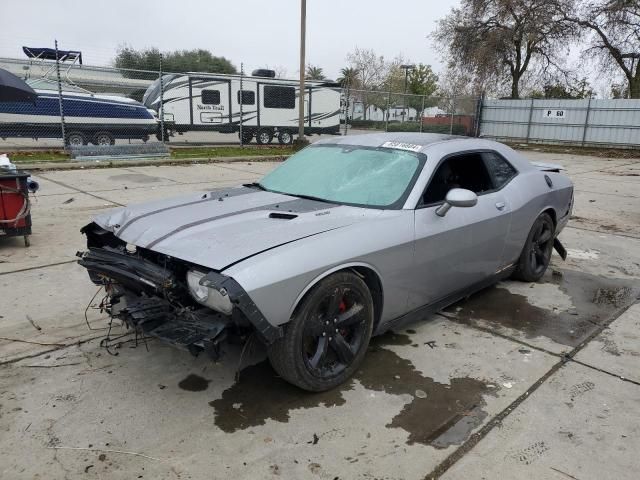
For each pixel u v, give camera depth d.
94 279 3.58
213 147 19.86
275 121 22.19
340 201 3.72
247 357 3.51
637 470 2.51
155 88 19.64
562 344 3.86
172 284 2.88
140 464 2.47
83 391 3.07
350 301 3.20
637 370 3.49
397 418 2.90
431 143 4.13
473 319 4.29
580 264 5.93
